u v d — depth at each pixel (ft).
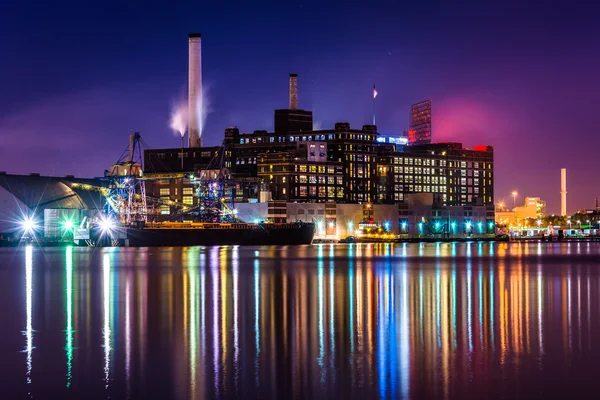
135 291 315.58
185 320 229.04
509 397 146.82
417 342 193.06
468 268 475.72
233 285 343.26
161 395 148.05
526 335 202.80
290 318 232.53
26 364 171.12
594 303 273.75
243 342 193.16
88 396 147.74
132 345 190.19
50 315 241.35
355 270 449.89
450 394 148.56
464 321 227.20
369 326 216.74
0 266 478.59
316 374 161.89
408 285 345.51
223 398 146.20
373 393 149.07
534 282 363.56
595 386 152.97
